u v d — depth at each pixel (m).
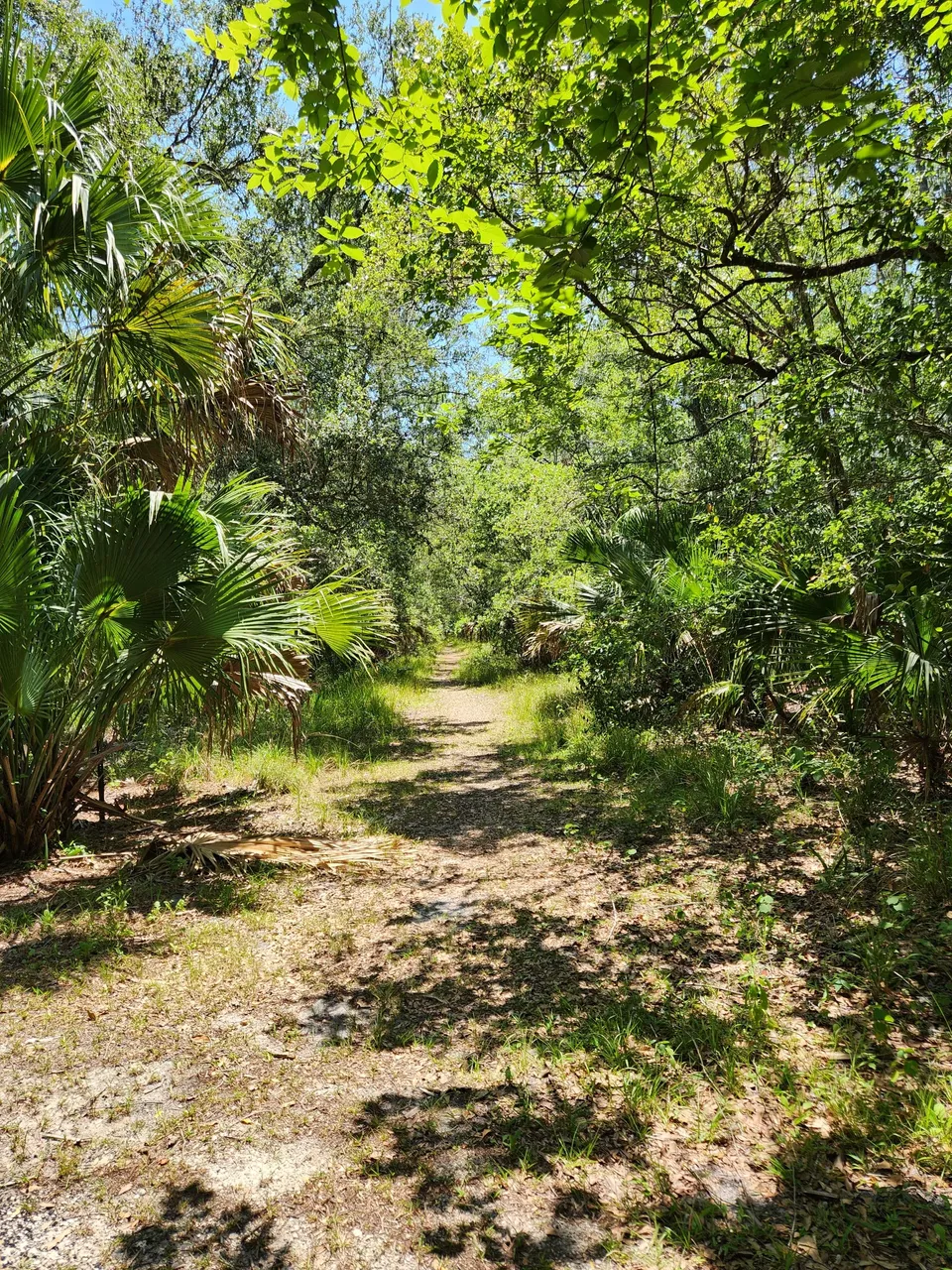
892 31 4.51
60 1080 2.75
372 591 6.39
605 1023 3.05
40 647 4.58
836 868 4.20
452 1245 2.03
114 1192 2.22
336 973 3.59
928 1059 2.67
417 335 13.18
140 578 4.66
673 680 8.38
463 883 4.77
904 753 5.39
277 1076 2.79
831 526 5.27
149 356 5.25
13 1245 2.02
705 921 3.94
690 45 2.88
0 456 5.39
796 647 5.69
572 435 9.91
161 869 4.92
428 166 3.43
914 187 4.84
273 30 2.60
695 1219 2.05
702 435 10.08
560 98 3.72
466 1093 2.68
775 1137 2.37
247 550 5.23
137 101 9.42
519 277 4.70
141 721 7.39
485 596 22.81
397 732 11.15
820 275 5.13
